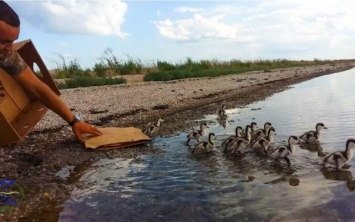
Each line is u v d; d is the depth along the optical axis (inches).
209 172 44.2
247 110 89.4
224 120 77.5
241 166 46.1
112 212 33.8
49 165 47.9
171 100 105.5
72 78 147.9
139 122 77.0
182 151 54.1
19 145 56.6
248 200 35.1
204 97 115.0
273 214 31.8
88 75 169.0
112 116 82.0
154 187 39.8
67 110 53.2
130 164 48.3
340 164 42.8
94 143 54.9
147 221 31.9
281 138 58.7
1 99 46.5
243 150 52.2
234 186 39.0
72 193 38.6
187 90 129.3
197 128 69.9
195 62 245.3
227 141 54.5
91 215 33.3
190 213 33.1
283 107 91.0
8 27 37.5
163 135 65.2
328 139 56.7
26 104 50.0
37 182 41.7
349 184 38.1
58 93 53.4
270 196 35.8
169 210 33.9
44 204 35.6
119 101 101.5
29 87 46.4
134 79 166.4
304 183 38.9
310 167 44.3
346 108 83.5
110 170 46.0
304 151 50.9
